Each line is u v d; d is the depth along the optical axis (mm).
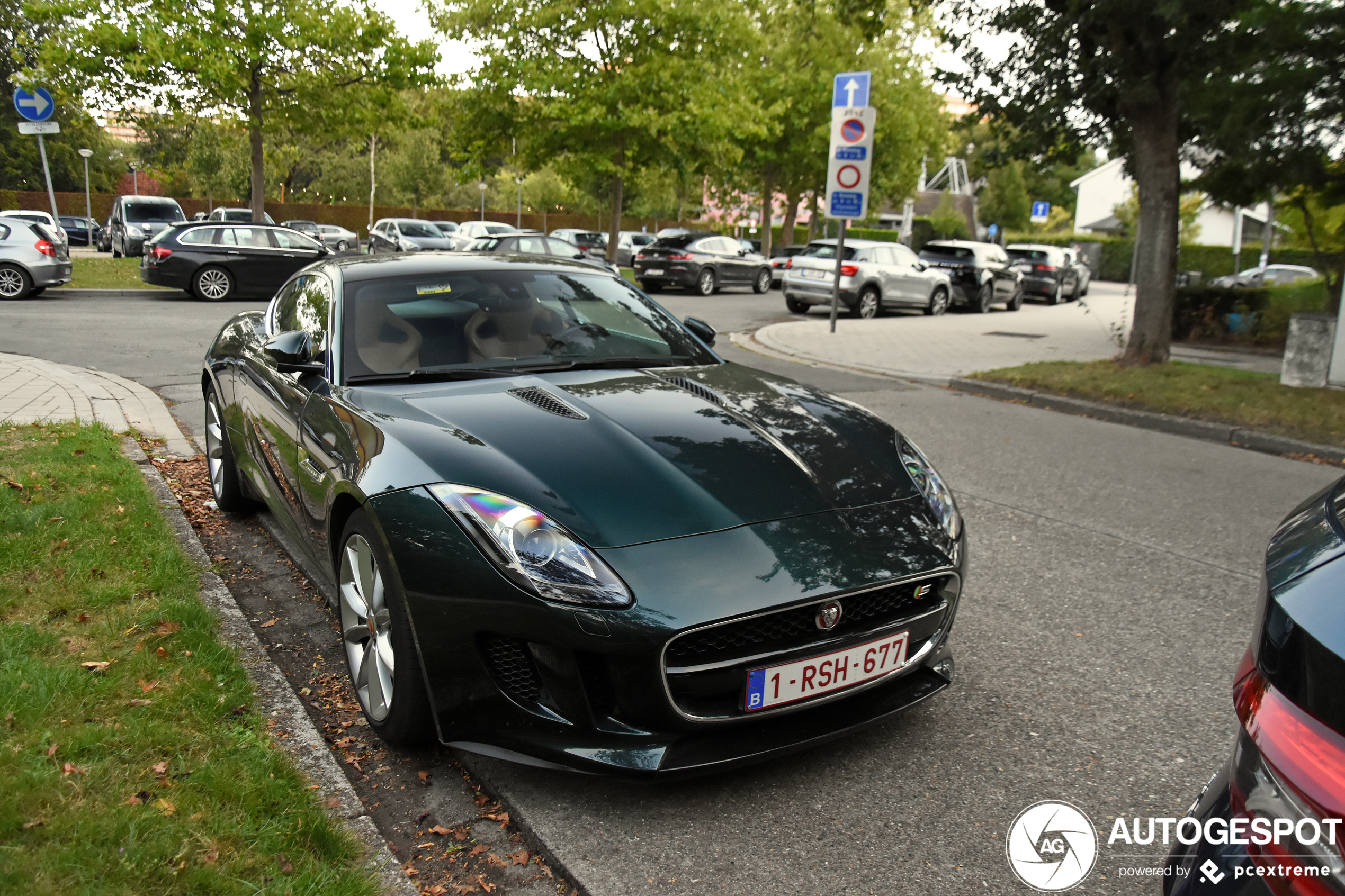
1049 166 11625
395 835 2297
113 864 1914
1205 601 3967
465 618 2318
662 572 2293
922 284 19672
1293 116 10805
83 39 17281
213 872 1917
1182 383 8875
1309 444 7137
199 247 16188
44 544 3721
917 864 2209
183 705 2588
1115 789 2543
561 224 56094
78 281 17750
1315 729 1187
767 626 2354
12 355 9367
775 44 31547
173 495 4664
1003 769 2627
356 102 19656
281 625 3465
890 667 2541
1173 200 9922
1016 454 6773
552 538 2314
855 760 2662
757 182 34656
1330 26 9609
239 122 19328
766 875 2156
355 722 2816
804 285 18516
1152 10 8828
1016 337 14938
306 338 3344
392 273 3766
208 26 17812
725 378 3504
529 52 22172
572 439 2715
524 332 3607
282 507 3650
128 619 3129
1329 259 15898
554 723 2309
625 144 23172
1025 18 10047
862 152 13719
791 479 2684
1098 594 4008
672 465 2633
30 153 48188
